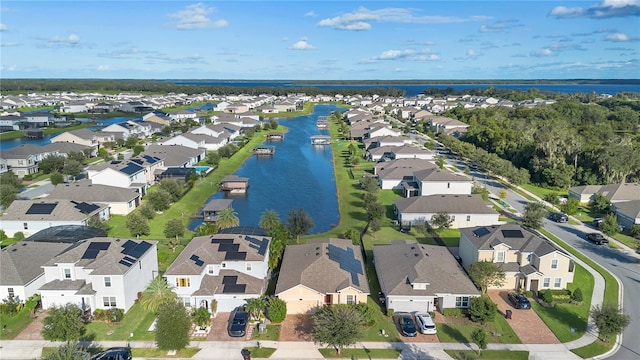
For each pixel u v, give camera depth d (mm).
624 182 103375
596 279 58562
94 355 41125
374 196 87875
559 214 83812
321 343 44031
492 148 142500
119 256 50406
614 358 42438
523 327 47219
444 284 50094
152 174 106312
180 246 67688
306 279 49938
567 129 138500
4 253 53125
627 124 174500
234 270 51531
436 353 42688
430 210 78250
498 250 56000
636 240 73625
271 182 113562
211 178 114375
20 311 49188
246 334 45562
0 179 97188
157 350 42781
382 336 45344
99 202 81875
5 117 191000
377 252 60719
